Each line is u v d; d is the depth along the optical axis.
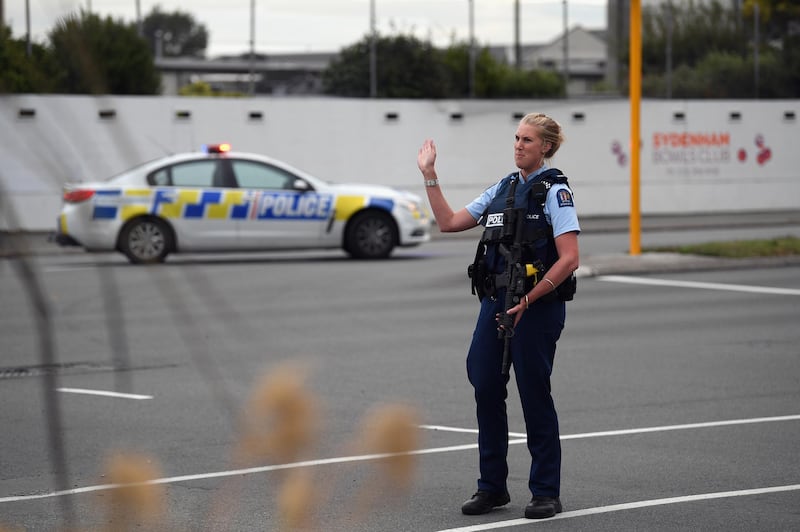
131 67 85.75
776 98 115.31
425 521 16.83
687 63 122.12
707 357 33.66
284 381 5.01
